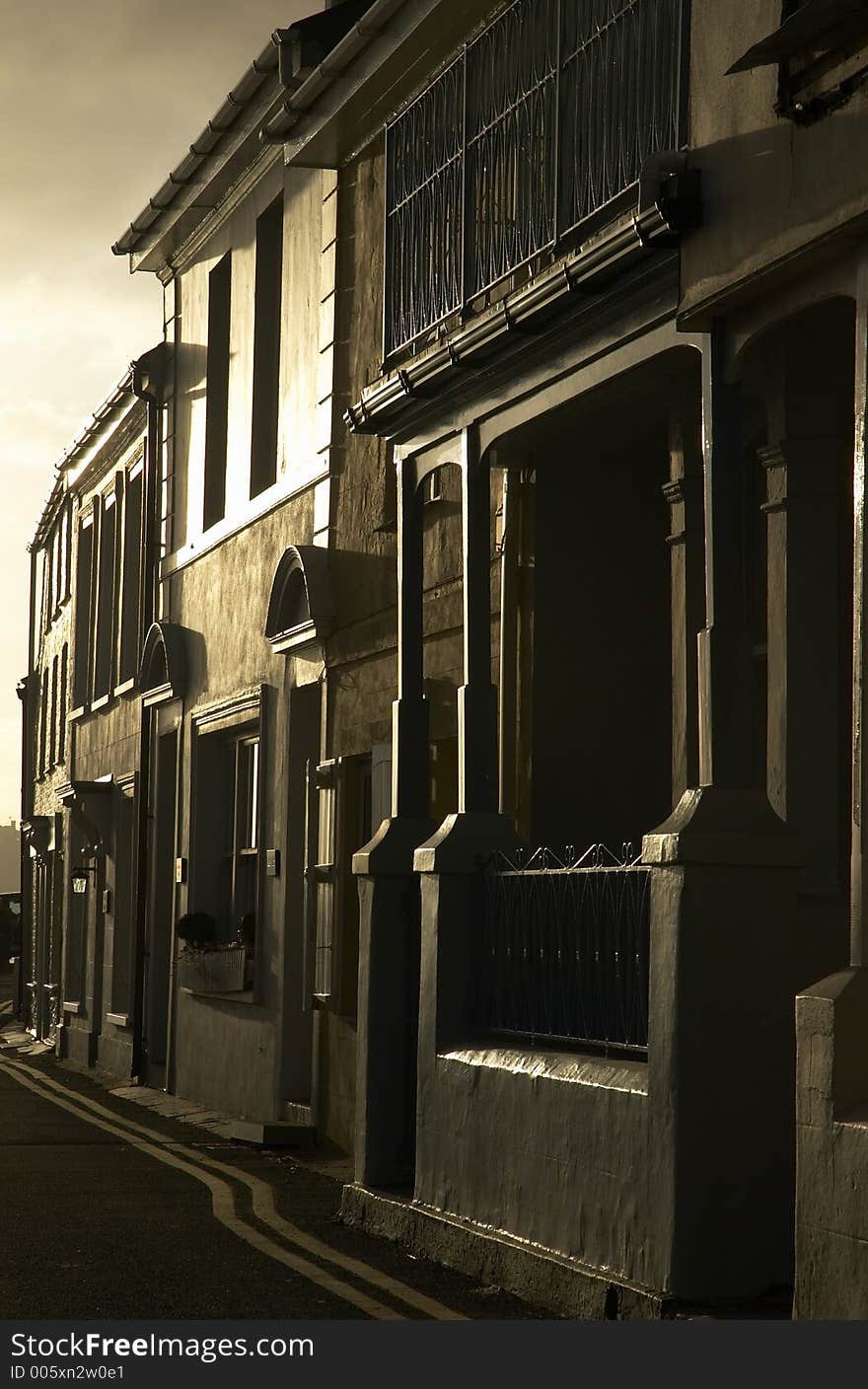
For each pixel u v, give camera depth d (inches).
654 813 415.2
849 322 298.7
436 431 390.9
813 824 301.1
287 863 590.6
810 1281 230.5
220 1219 395.9
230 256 703.1
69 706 1047.0
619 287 307.4
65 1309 291.4
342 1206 394.0
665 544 421.4
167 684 735.7
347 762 521.0
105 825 911.0
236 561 666.2
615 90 322.7
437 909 362.6
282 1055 584.1
